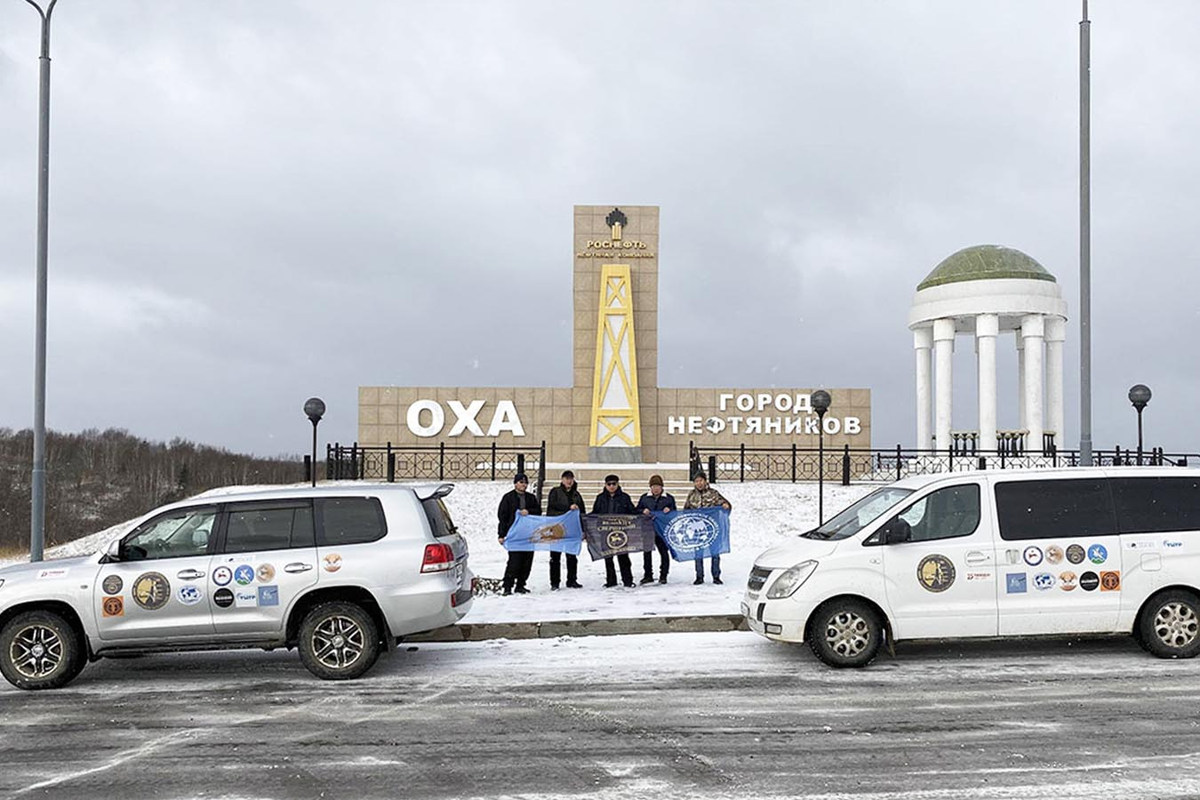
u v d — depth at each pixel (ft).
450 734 23.16
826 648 30.09
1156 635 30.78
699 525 45.52
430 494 31.73
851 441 103.19
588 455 100.63
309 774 20.13
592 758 21.02
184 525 30.40
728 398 103.45
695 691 27.32
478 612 38.50
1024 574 30.53
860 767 20.15
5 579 29.50
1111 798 18.12
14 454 219.00
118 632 29.14
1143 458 91.45
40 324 47.01
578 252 102.83
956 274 98.89
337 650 29.55
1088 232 52.01
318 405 64.13
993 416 96.27
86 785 19.58
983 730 22.90
